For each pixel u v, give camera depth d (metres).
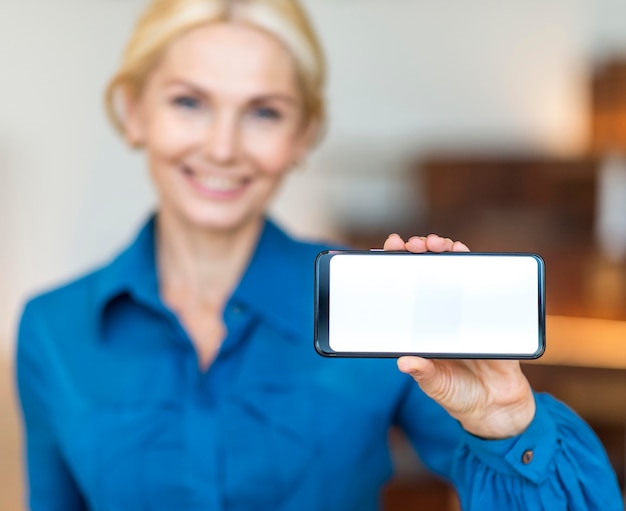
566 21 4.08
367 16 4.22
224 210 1.10
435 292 0.75
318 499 1.08
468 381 0.77
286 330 1.10
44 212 4.30
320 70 1.14
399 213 3.86
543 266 0.74
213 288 1.15
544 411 0.80
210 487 1.05
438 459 1.08
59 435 1.11
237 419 1.07
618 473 2.20
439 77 4.21
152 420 1.07
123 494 1.06
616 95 3.20
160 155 1.10
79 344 1.12
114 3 4.21
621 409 2.23
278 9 1.08
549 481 0.79
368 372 1.11
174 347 1.10
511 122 4.18
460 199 3.35
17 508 2.78
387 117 4.27
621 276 2.63
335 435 1.09
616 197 3.01
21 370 1.17
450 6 4.17
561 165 3.12
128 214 4.34
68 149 4.28
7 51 4.21
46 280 4.32
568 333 2.47
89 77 4.25
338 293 0.75
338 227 4.19
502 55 4.16
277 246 1.17
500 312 0.74
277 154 1.11
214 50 1.06
